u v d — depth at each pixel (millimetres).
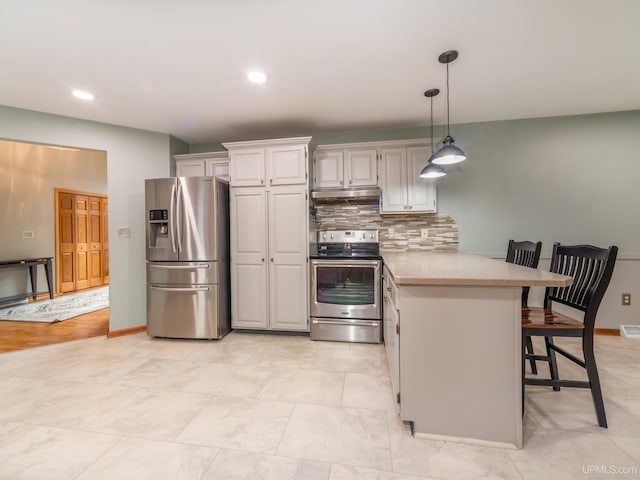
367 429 1593
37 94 2506
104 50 1922
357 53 2000
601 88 2516
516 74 2289
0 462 1370
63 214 5449
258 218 3066
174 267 2963
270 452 1431
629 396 1859
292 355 2592
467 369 1467
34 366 2402
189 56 2002
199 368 2348
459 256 2598
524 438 1500
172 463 1363
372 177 3229
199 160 3467
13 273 4699
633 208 2980
